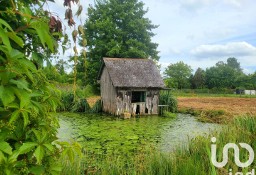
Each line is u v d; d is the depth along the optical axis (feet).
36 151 4.97
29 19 4.91
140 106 68.28
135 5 129.70
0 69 4.12
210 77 271.49
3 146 4.27
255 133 23.84
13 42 5.48
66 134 38.06
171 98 74.13
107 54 116.57
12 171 4.70
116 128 44.65
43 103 5.77
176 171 15.62
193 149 20.53
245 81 264.52
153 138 36.04
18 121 5.05
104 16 123.85
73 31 6.13
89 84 117.60
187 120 57.06
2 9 5.16
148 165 17.44
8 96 4.14
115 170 16.98
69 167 15.20
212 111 62.80
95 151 28.17
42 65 5.91
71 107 70.18
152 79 69.97
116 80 65.92
